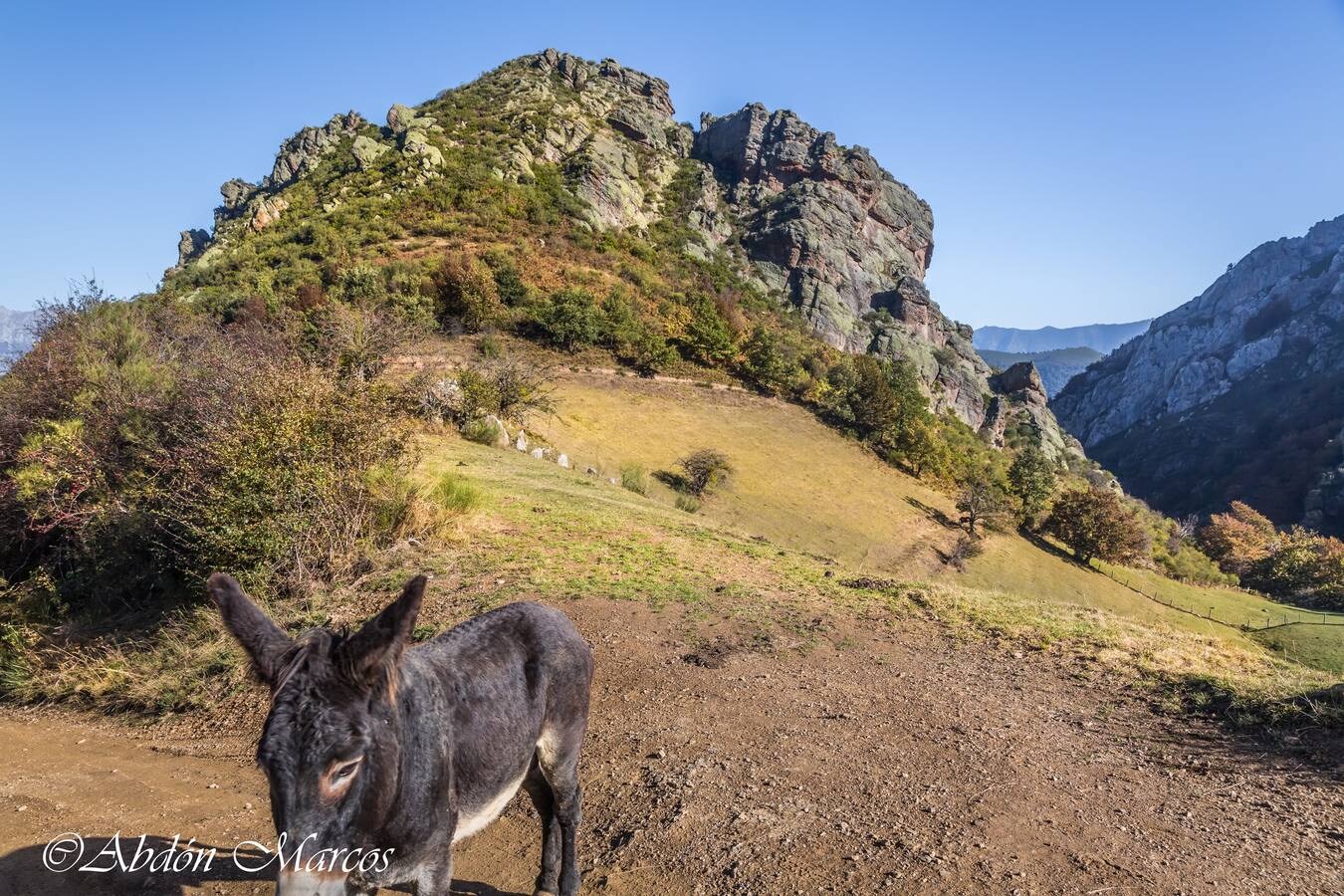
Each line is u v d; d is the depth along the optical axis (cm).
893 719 773
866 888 474
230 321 5975
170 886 496
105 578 1314
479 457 2636
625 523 1773
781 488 5656
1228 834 535
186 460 1256
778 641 1030
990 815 564
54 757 785
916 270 16262
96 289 2144
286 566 1189
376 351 2653
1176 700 816
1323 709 722
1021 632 1086
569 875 435
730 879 493
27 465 1472
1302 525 14750
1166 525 9631
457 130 12400
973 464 7631
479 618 401
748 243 13912
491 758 343
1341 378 19550
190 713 913
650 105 17225
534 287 7656
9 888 488
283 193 10906
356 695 248
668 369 7175
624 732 751
